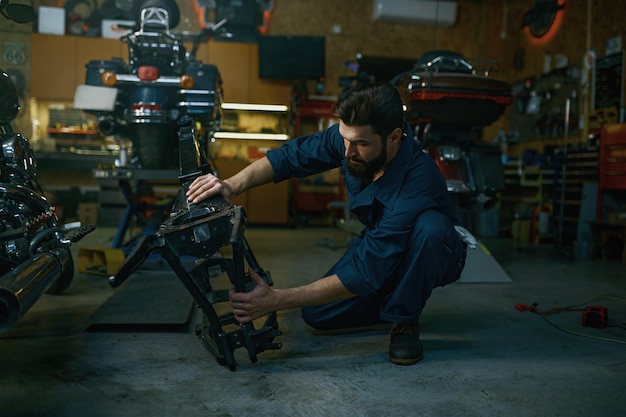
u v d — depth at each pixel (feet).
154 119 10.07
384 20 22.84
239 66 20.31
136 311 6.66
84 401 4.14
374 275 4.67
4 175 5.70
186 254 4.24
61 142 20.15
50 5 20.24
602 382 4.81
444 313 7.45
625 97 16.31
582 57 18.15
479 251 10.33
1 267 5.12
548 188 17.30
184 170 5.13
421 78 10.00
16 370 4.79
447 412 4.11
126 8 11.21
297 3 22.40
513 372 5.03
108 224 18.43
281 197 20.27
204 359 5.19
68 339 5.76
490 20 23.12
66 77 19.42
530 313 7.49
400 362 5.15
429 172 5.17
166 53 10.54
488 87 10.04
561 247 14.93
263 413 4.01
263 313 4.38
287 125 21.66
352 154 4.57
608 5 17.02
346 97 4.43
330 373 4.90
